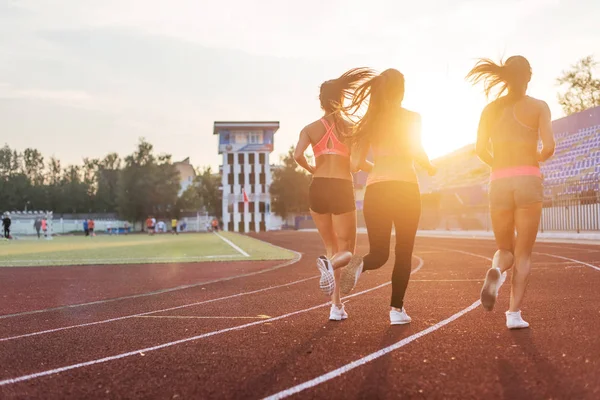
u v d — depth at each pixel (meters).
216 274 11.22
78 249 24.83
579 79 49.81
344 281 4.49
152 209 87.31
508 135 4.62
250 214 79.25
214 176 111.81
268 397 2.89
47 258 17.81
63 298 7.84
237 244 26.83
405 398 2.80
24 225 65.81
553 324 4.70
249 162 79.88
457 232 34.16
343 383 3.10
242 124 79.38
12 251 23.53
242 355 3.91
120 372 3.52
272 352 3.97
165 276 11.05
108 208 109.00
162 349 4.21
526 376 3.11
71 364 3.78
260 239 35.41
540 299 6.27
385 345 4.07
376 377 3.20
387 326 4.88
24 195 106.62
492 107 4.75
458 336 4.31
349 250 5.33
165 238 44.75
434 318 5.21
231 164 79.81
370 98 4.79
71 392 3.09
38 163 114.12
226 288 8.59
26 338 4.84
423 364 3.46
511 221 4.65
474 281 8.62
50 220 46.53
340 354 3.82
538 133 4.69
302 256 16.73
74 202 108.44
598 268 9.95
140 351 4.16
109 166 114.31
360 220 54.16
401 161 4.76
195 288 8.74
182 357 3.90
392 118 4.77
